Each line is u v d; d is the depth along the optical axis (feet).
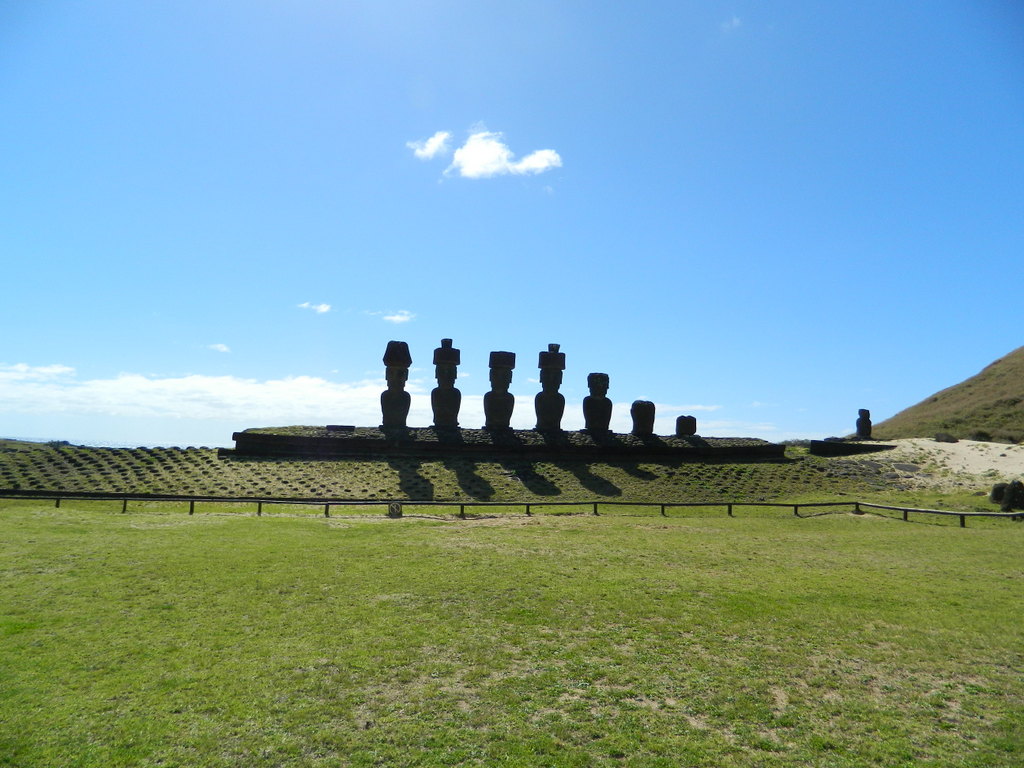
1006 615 43.96
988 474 141.08
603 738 27.61
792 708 30.50
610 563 59.06
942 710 30.32
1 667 33.32
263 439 132.77
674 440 161.79
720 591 49.67
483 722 28.81
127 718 28.60
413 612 43.68
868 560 62.85
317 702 30.48
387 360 150.92
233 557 58.18
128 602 44.52
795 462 152.97
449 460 135.74
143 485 108.99
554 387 160.97
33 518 76.84
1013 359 261.65
